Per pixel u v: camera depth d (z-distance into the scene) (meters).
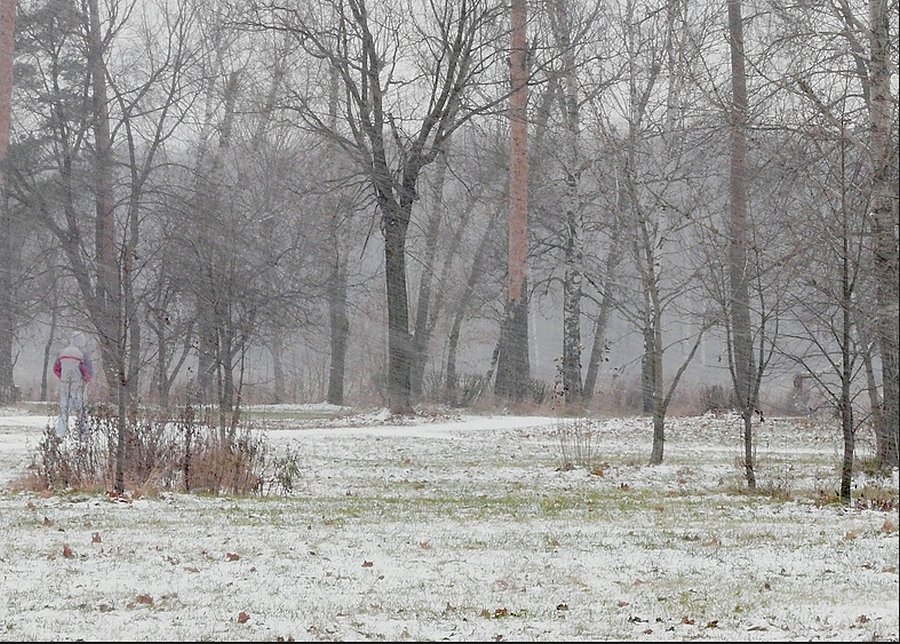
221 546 15.72
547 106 51.06
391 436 35.91
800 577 13.80
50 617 11.41
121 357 21.75
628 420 42.78
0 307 52.06
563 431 35.88
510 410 48.38
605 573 13.96
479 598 12.42
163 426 23.59
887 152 22.33
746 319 30.61
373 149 48.22
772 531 17.55
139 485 22.33
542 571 14.03
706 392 48.75
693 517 19.38
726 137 32.22
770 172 33.88
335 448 32.09
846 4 24.73
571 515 19.52
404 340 48.16
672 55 36.28
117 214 50.97
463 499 21.98
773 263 25.95
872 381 26.28
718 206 36.28
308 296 48.97
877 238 22.98
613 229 39.31
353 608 11.88
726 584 13.31
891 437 26.03
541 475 27.19
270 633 10.76
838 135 23.97
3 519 18.23
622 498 22.48
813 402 43.56
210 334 32.62
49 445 23.86
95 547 15.62
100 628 10.91
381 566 14.28
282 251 51.12
